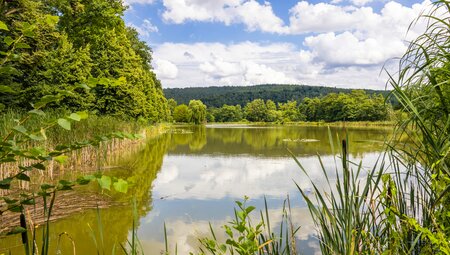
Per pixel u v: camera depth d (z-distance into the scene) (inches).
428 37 86.6
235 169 578.9
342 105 2915.8
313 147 986.7
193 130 2214.6
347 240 73.4
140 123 1053.2
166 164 636.7
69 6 954.1
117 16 1125.1
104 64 989.8
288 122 4173.2
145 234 260.4
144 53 1838.1
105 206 324.2
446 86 85.3
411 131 94.7
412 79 90.6
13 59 59.2
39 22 60.7
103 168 526.3
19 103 601.6
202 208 333.7
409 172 92.5
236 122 4918.8
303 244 225.6
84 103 727.1
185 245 238.2
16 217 245.3
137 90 1192.2
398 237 81.4
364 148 836.6
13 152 53.4
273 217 296.0
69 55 736.3
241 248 84.0
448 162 84.4
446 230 77.6
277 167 597.3
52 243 234.1
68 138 485.7
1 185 54.6
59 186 57.9
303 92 6200.8
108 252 224.1
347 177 77.0
